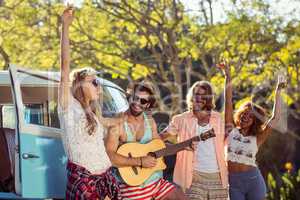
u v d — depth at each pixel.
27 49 13.56
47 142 7.32
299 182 11.43
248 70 13.88
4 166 7.61
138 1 13.74
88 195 6.29
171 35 13.53
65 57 6.39
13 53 13.50
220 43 13.45
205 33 13.38
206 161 7.06
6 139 7.71
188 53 13.46
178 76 13.46
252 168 7.51
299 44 13.50
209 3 13.52
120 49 13.84
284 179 11.53
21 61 13.45
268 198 11.47
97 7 13.52
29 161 7.06
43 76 7.59
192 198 7.07
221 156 7.11
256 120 7.47
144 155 6.87
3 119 8.28
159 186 7.00
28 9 13.39
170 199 7.03
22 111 7.07
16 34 13.54
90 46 13.79
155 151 6.89
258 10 13.51
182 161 7.13
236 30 13.18
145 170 6.91
